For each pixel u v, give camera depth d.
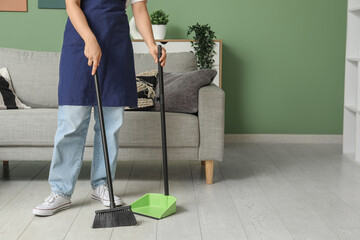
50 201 2.23
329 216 2.22
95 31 2.18
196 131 2.78
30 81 3.25
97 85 2.09
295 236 1.97
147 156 2.80
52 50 4.27
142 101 2.95
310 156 3.69
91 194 2.48
